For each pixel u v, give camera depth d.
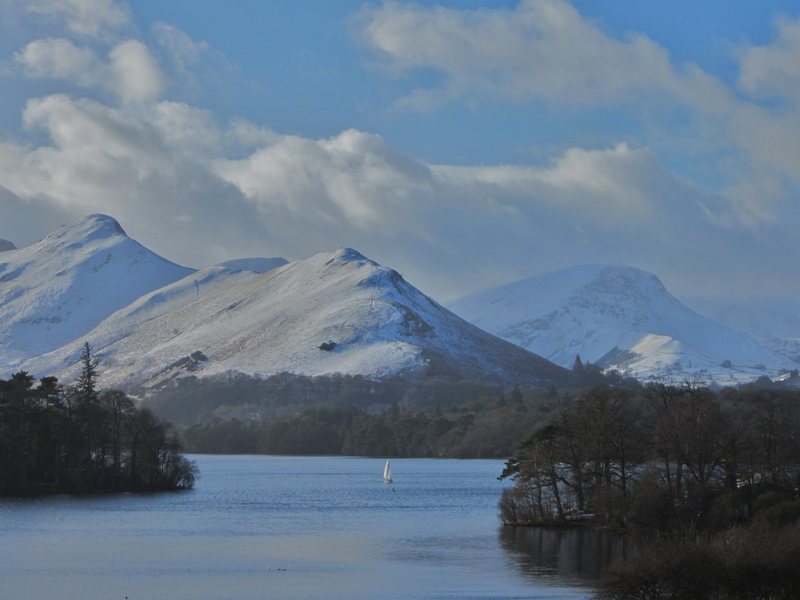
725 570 146.12
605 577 151.75
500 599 181.88
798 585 144.38
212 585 196.62
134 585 197.00
